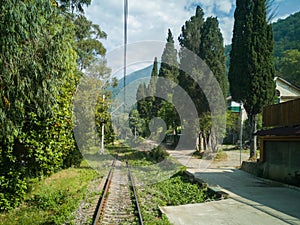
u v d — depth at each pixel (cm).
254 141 1786
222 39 2244
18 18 487
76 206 778
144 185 1158
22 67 548
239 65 1762
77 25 1989
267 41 1719
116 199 909
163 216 691
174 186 1141
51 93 630
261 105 1719
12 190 758
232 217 701
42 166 900
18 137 783
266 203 846
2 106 530
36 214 716
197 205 828
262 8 1720
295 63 4025
